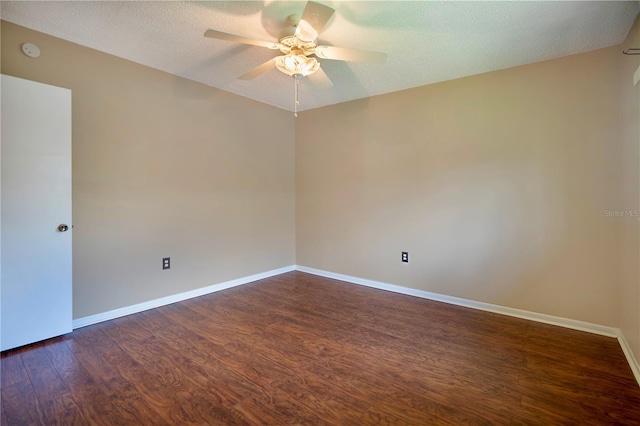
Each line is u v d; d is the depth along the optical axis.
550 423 1.54
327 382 1.87
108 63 2.69
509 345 2.33
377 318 2.84
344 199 4.02
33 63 2.32
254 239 4.02
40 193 2.27
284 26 2.21
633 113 2.09
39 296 2.30
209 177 3.49
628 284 2.18
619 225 2.39
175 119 3.17
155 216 3.05
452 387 1.83
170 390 1.79
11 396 1.72
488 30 2.21
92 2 1.97
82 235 2.59
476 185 3.04
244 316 2.87
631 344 2.09
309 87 3.44
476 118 3.02
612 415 1.58
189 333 2.52
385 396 1.75
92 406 1.65
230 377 1.92
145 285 3.00
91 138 2.62
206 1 1.94
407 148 3.46
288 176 4.45
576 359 2.13
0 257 2.13
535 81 2.73
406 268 3.53
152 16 2.12
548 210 2.71
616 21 2.09
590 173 2.53
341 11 1.99
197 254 3.41
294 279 4.12
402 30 2.22
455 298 3.21
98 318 2.71
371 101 3.72
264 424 1.53
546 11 1.99
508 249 2.90
